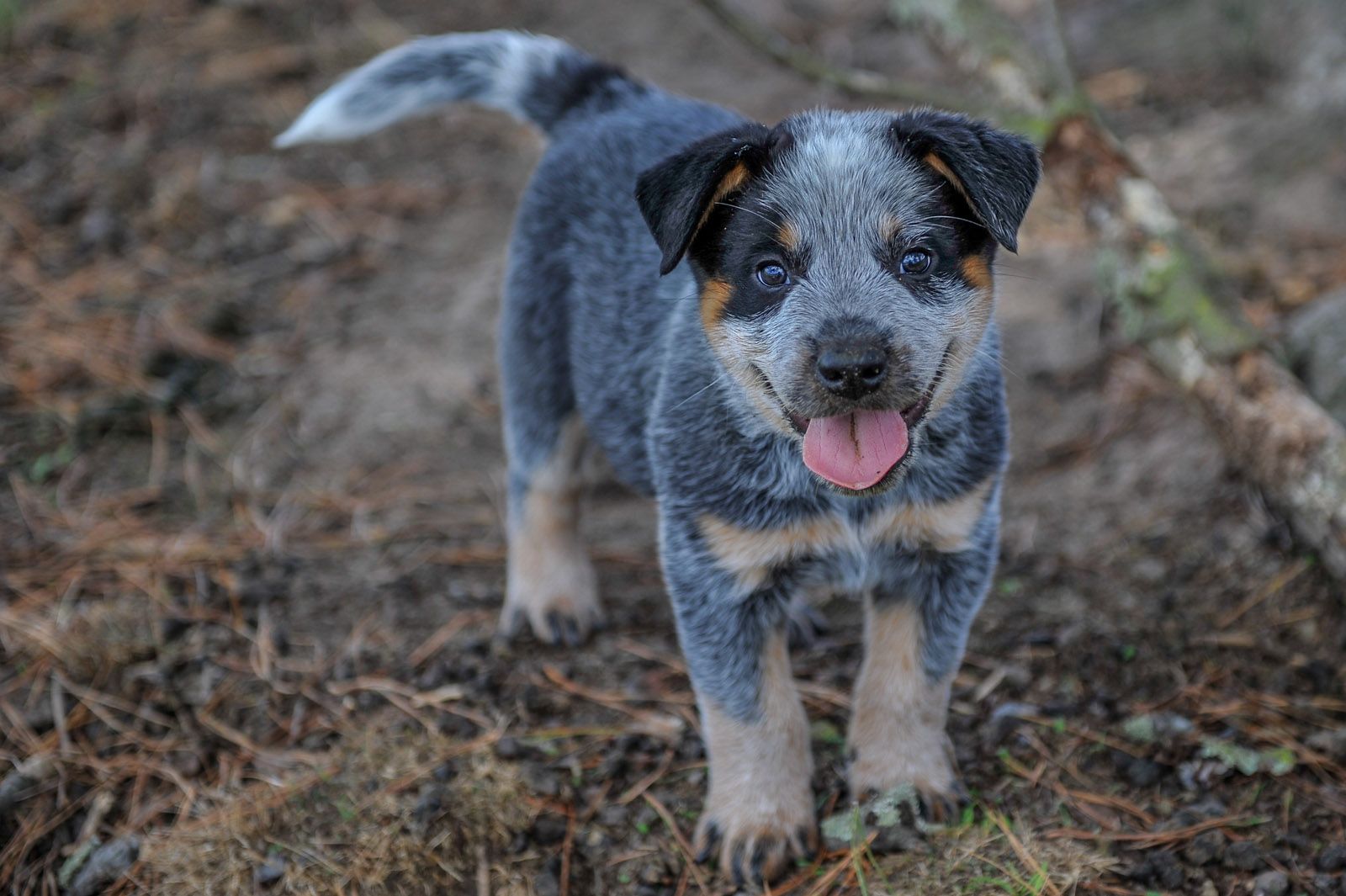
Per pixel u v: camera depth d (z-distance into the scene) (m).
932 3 1.30
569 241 1.02
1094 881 0.90
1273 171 1.38
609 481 1.19
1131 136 1.49
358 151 1.52
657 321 0.96
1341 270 1.25
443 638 1.06
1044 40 1.70
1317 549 1.04
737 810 0.92
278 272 1.35
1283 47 1.53
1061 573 1.07
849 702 1.01
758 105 1.59
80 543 1.11
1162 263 1.11
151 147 1.47
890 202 0.88
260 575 1.09
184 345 1.27
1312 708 0.98
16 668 1.03
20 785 0.96
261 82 1.60
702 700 0.92
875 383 0.84
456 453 1.20
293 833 0.94
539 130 1.10
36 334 1.26
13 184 1.40
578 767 0.97
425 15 1.76
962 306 0.88
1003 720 0.98
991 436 0.91
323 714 1.01
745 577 0.91
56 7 1.69
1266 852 0.91
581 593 1.06
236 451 1.19
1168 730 0.97
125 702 1.01
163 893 0.92
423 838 0.93
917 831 0.92
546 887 0.92
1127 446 1.17
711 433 0.91
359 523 1.14
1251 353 1.06
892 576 0.93
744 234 0.89
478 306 1.32
